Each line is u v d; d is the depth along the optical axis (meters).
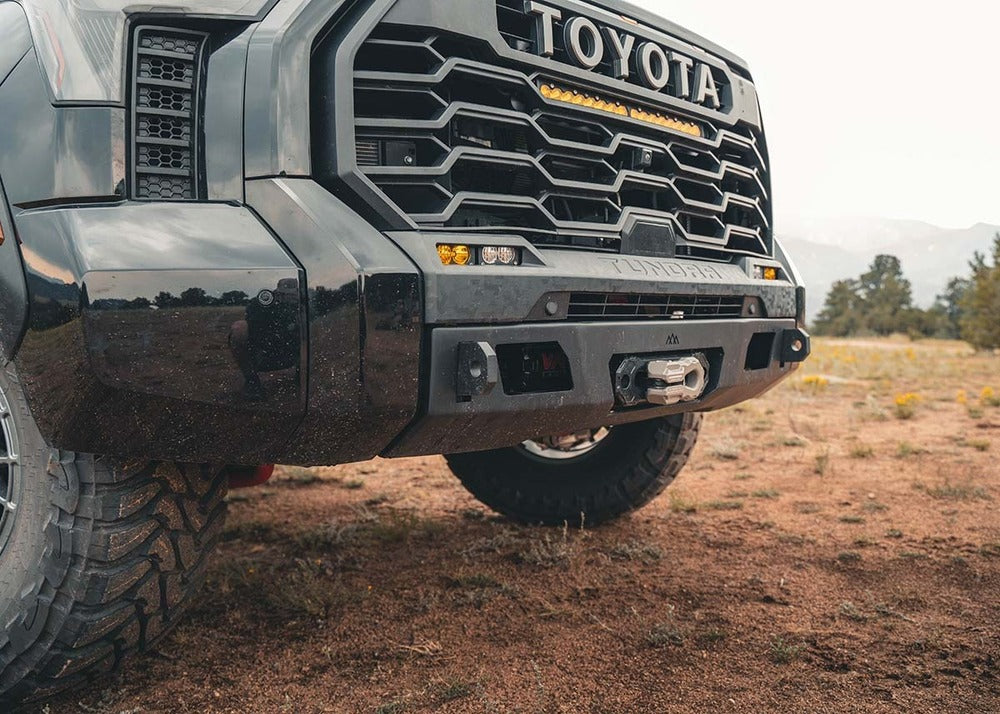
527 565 3.27
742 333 2.75
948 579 3.06
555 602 2.86
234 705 2.13
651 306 2.44
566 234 2.29
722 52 3.00
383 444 2.02
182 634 2.57
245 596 2.92
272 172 1.87
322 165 1.94
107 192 1.80
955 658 2.34
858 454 5.79
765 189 3.21
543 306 2.14
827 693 2.14
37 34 1.90
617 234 2.44
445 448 2.13
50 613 1.98
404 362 1.90
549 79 2.34
